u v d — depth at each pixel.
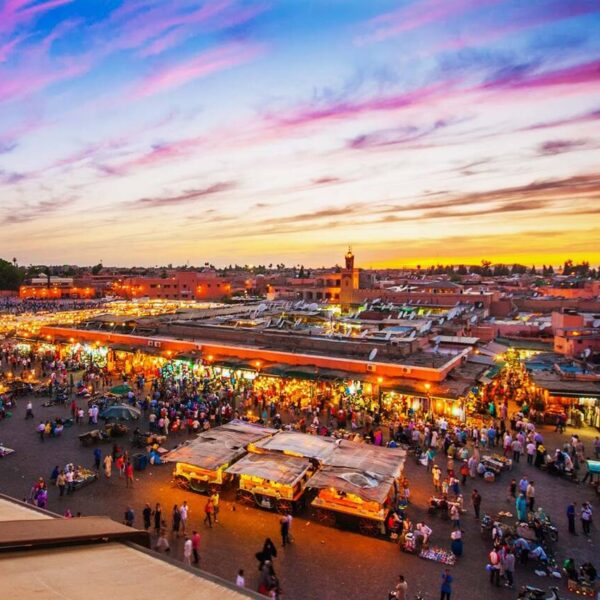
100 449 25.80
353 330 45.47
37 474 22.52
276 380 34.44
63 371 40.16
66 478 20.69
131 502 19.94
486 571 15.32
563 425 28.42
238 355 37.09
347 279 79.81
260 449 21.19
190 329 42.81
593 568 14.71
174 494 20.70
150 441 26.02
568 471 22.05
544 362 36.53
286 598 13.96
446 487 19.66
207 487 20.69
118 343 44.62
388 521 17.38
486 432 26.11
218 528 17.98
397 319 49.38
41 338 49.78
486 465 22.83
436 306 59.94
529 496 19.02
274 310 57.00
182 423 28.80
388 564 15.73
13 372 43.06
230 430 23.53
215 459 20.30
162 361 40.56
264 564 13.77
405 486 20.06
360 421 28.36
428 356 33.59
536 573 15.23
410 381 29.73
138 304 86.25
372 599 13.96
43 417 31.00
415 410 29.52
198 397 32.25
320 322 49.69
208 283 124.31
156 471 23.17
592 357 35.69
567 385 29.84
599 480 20.67
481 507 19.41
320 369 32.88
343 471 18.75
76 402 34.34
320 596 14.07
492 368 33.94
